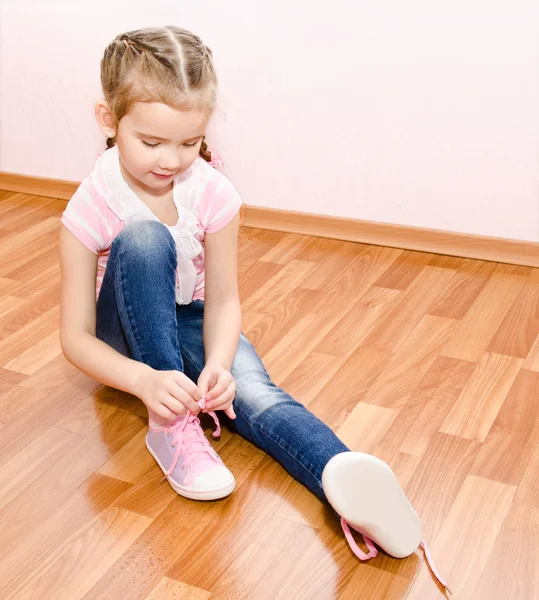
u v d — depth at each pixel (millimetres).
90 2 2264
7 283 2021
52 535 1249
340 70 2104
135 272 1311
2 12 2369
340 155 2191
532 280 2031
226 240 1442
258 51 2154
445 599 1132
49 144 2500
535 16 1892
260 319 1858
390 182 2170
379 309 1899
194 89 1194
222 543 1232
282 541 1236
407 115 2088
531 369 1664
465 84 2008
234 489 1342
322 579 1167
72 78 2383
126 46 1204
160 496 1333
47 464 1404
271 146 2248
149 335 1316
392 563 1197
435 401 1565
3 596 1140
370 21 2031
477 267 2102
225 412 1444
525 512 1287
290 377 1644
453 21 1964
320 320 1854
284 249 2201
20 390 1602
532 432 1475
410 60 2033
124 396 1584
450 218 2150
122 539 1240
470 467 1388
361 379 1637
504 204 2086
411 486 1347
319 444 1297
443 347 1746
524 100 1973
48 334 1797
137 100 1188
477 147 2057
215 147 2301
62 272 1387
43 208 2465
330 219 2256
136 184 1387
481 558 1203
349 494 1132
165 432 1351
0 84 2469
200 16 2176
